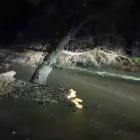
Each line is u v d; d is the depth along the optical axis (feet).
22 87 18.16
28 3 55.93
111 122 14.90
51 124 14.30
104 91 21.07
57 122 14.61
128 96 19.84
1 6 56.49
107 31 44.24
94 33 43.78
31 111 16.12
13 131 13.32
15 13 57.41
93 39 38.52
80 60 30.83
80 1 44.78
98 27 44.86
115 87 22.33
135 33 42.45
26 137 12.66
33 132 13.25
